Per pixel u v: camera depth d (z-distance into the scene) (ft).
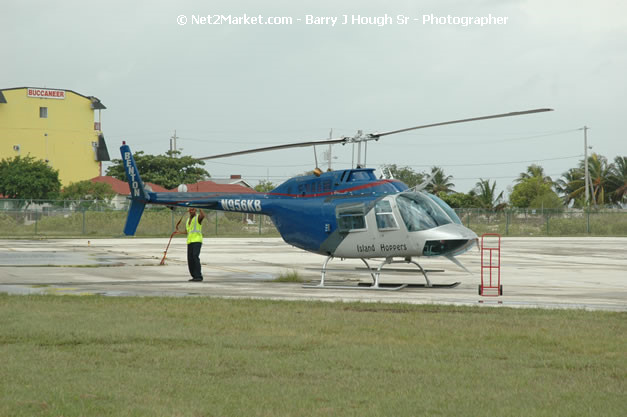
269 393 35.65
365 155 99.86
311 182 102.63
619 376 39.93
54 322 56.34
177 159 486.38
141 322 57.16
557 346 48.60
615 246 234.38
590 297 83.51
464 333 53.26
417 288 94.99
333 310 65.67
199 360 43.09
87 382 37.35
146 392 35.55
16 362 41.96
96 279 102.42
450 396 35.35
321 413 32.32
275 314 62.44
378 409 32.99
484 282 104.63
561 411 32.83
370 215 94.02
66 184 492.95
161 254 169.78
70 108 495.00
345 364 42.42
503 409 33.06
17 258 148.87
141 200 119.34
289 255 171.32
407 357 44.55
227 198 110.63
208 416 31.73
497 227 375.45
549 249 213.05
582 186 538.06
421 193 95.35
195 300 72.38
